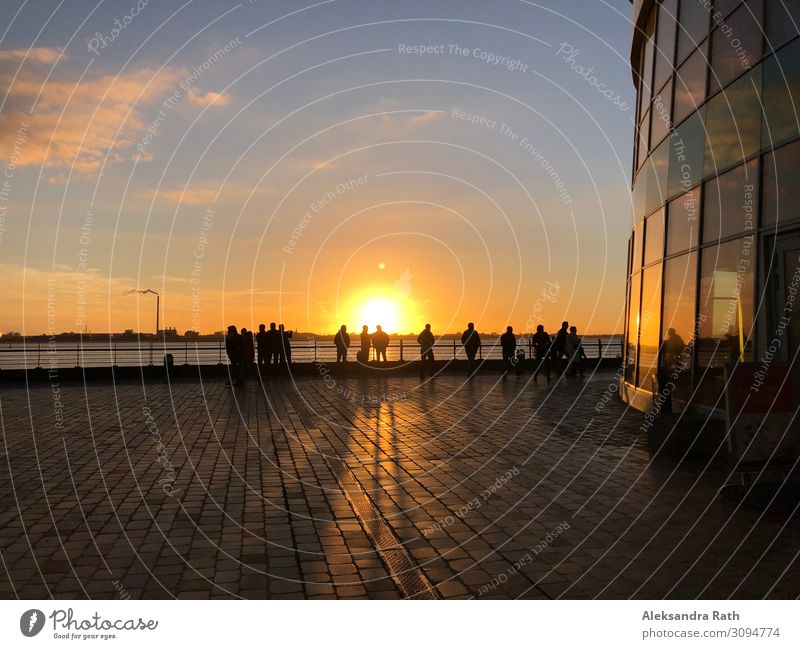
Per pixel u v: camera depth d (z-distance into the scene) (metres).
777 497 5.36
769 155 7.66
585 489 6.21
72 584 4.00
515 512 5.48
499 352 25.48
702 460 7.47
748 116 8.15
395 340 26.17
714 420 7.65
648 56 12.58
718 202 8.82
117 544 4.68
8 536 4.86
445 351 26.28
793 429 5.77
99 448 8.41
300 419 11.30
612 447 8.37
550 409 12.44
